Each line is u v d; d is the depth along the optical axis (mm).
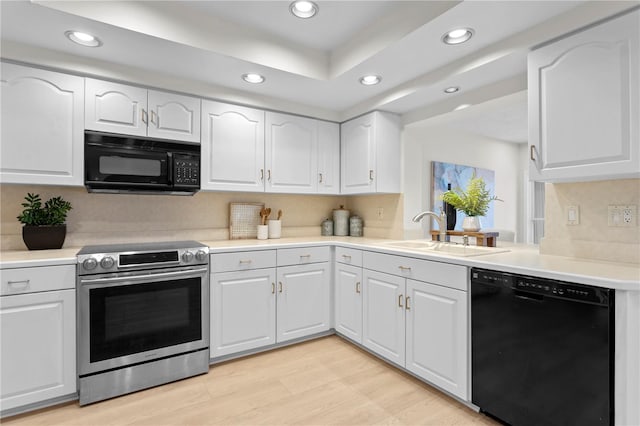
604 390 1287
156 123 2336
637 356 1243
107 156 2166
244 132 2699
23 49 1923
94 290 1912
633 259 1653
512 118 3826
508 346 1615
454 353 1866
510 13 1587
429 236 3658
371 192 2922
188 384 2107
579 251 1864
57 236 2189
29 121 1967
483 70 2010
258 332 2492
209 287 2307
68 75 2064
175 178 2383
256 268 2488
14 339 1723
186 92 2438
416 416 1776
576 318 1369
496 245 2707
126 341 1994
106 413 1798
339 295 2807
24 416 1756
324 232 3477
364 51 2102
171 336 2137
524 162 5270
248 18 2012
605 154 1466
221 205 2982
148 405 1875
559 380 1422
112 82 2193
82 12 1635
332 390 2033
